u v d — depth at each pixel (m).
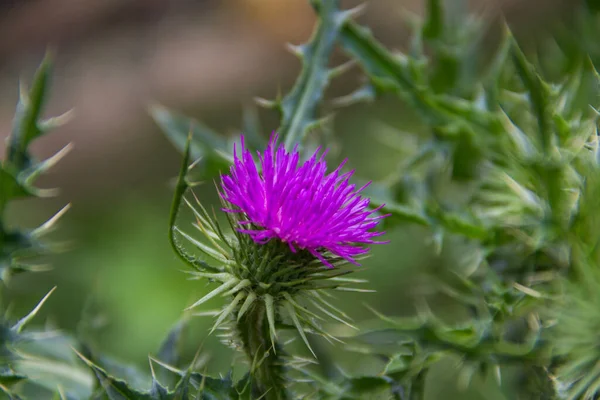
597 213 2.79
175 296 6.76
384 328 3.01
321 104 3.46
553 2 8.78
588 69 3.55
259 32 12.27
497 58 3.58
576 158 2.89
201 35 12.42
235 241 2.66
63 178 10.20
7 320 3.01
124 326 6.51
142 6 12.99
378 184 3.71
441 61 4.05
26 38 12.85
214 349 5.54
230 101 11.29
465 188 4.05
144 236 7.64
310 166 2.67
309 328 2.58
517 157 3.15
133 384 3.35
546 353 2.88
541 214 3.10
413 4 10.95
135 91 11.55
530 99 3.01
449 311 4.46
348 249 2.62
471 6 9.48
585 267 2.74
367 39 3.65
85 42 12.67
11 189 3.20
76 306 6.75
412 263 5.73
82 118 11.19
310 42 3.53
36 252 3.23
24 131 3.30
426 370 3.03
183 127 3.65
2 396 2.86
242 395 2.58
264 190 2.64
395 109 7.79
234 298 2.56
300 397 2.79
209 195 7.71
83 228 8.27
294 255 2.62
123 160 10.34
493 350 2.95
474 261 3.43
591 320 2.67
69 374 3.45
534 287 3.01
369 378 2.91
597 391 2.68
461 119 3.61
